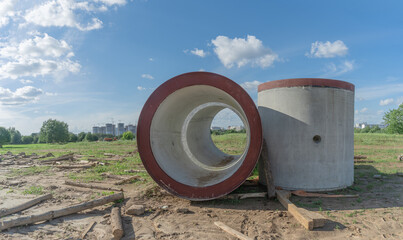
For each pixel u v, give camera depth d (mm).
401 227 4379
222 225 4547
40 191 7359
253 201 6031
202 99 8625
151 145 6410
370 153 14484
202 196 5879
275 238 4043
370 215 4934
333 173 6754
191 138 9781
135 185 7980
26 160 14812
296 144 6727
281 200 5758
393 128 40125
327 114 6707
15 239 4168
